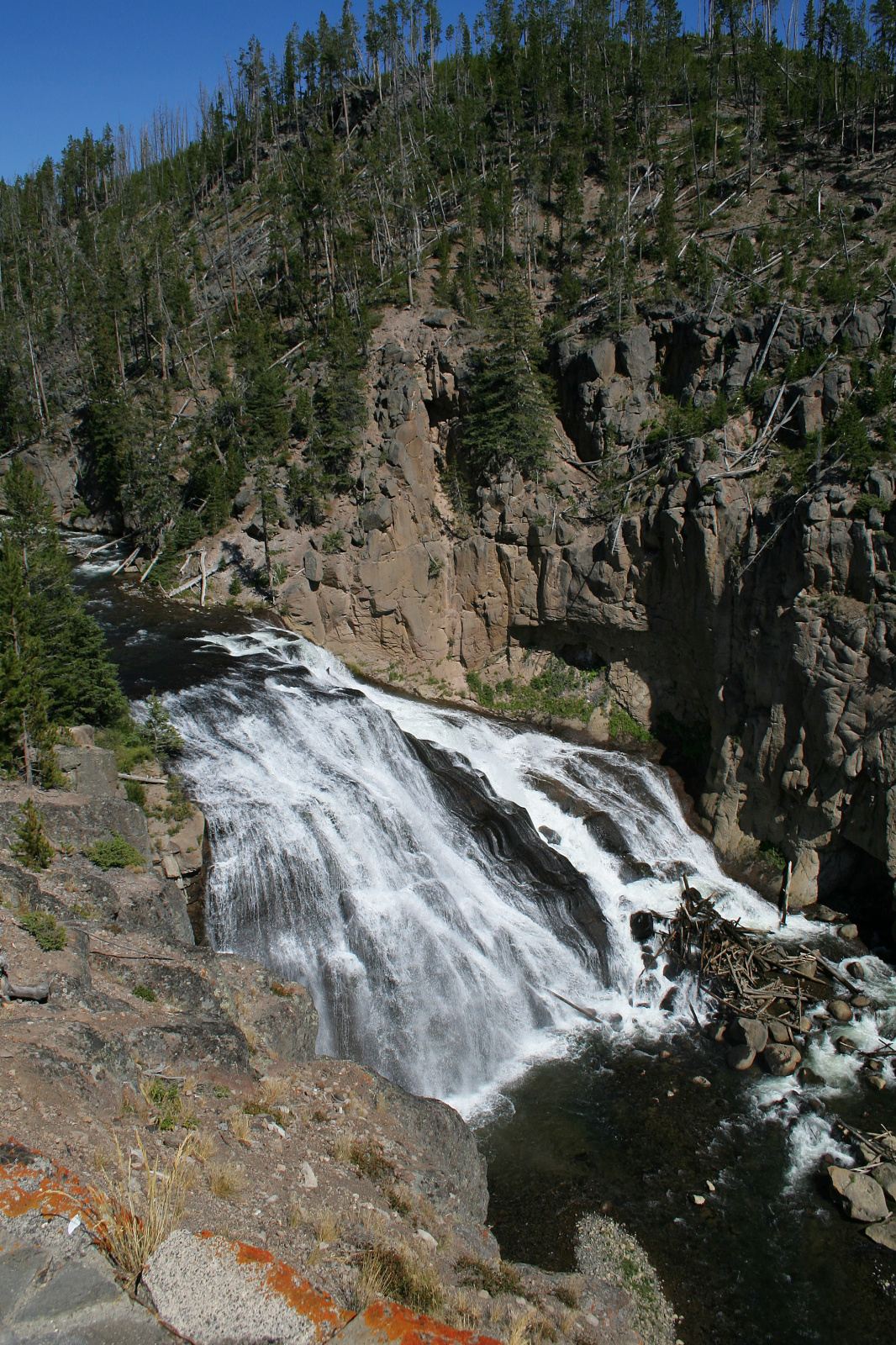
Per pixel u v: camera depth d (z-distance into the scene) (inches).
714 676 2004.2
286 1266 499.8
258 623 2235.5
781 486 1908.2
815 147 3203.7
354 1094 952.3
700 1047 1391.5
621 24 4013.3
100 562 2647.6
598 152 3474.4
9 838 1114.7
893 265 2358.5
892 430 1798.7
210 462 2605.8
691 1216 1077.8
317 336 2952.8
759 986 1499.8
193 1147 711.1
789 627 1775.3
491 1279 771.4
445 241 2947.8
